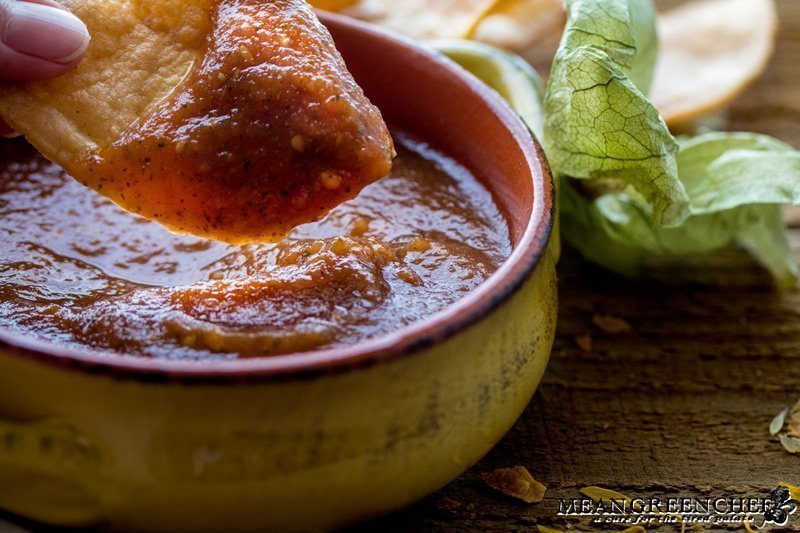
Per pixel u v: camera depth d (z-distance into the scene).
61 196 0.31
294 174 0.26
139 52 0.27
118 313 0.26
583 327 0.33
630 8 0.32
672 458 0.30
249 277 0.27
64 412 0.24
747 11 0.40
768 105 0.41
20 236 0.30
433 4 0.39
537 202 0.27
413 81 0.32
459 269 0.28
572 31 0.30
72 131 0.27
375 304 0.27
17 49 0.26
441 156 0.32
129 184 0.27
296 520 0.25
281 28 0.27
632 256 0.34
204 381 0.23
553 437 0.30
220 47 0.27
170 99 0.27
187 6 0.28
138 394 0.23
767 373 0.32
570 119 0.30
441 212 0.31
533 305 0.26
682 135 0.38
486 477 0.29
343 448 0.24
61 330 0.27
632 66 0.33
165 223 0.27
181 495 0.24
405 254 0.28
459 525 0.28
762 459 0.30
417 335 0.24
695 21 0.41
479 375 0.25
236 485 0.24
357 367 0.24
